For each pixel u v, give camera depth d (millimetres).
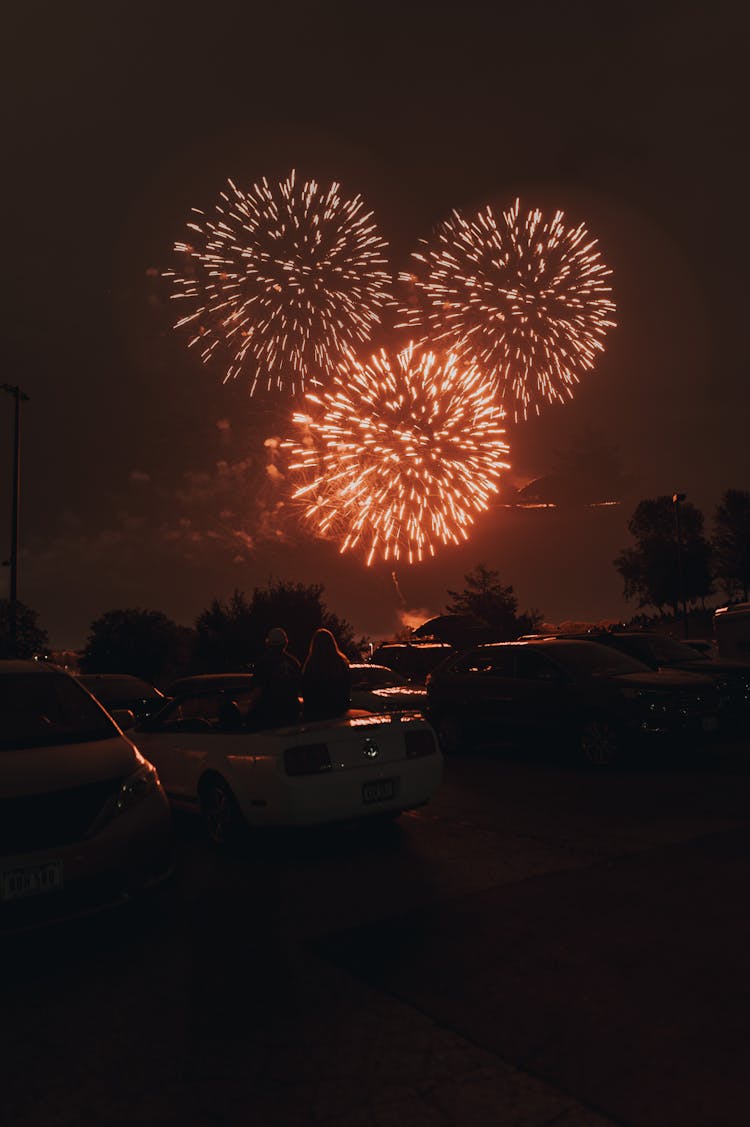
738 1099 2885
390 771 6867
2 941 4762
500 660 11664
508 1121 2820
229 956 4461
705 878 5395
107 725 5895
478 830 7102
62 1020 3754
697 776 9258
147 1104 3031
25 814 4566
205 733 7406
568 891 5258
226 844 6926
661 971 3967
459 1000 3754
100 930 4977
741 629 13508
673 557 57625
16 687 6035
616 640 13664
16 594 26250
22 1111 3020
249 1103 3008
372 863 6230
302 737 6598
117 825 4820
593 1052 3236
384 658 20203
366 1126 2828
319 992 3920
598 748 10203
